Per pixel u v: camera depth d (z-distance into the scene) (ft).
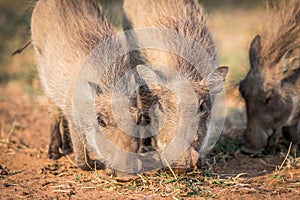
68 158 66.74
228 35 130.52
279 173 63.16
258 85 70.28
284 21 72.74
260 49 71.82
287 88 70.33
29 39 75.77
